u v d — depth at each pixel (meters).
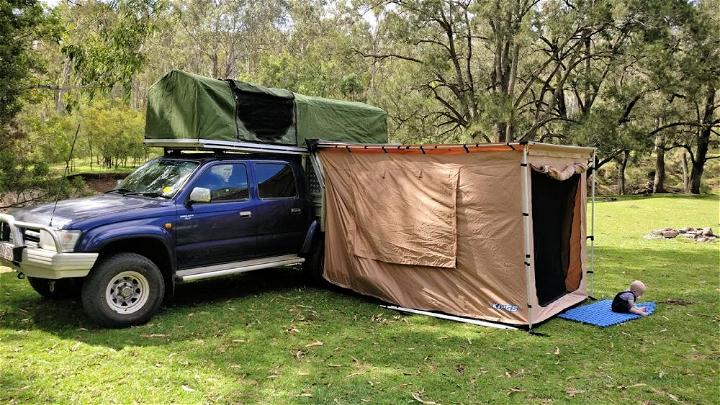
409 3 21.66
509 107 19.67
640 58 19.64
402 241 6.38
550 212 6.27
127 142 27.52
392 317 5.97
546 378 4.26
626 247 11.50
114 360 4.41
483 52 27.53
